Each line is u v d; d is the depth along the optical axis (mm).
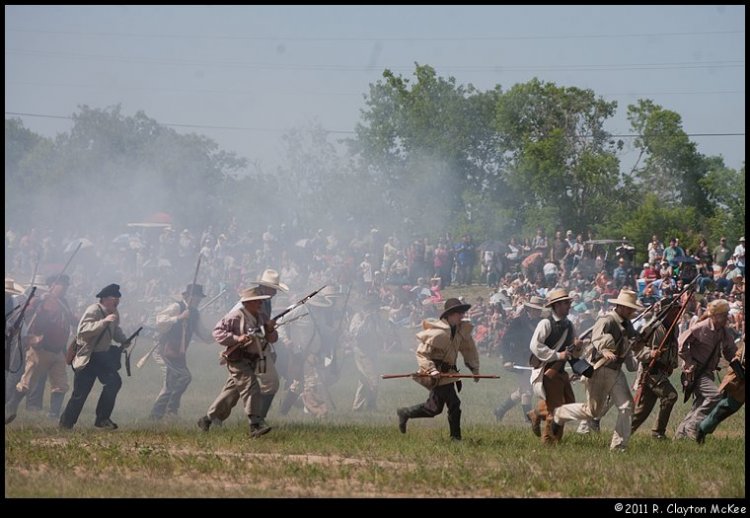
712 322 17328
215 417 16750
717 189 60844
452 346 16156
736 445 16750
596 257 44469
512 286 39562
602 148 61531
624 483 13094
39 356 19016
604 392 15688
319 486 12766
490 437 16812
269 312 18109
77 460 14031
